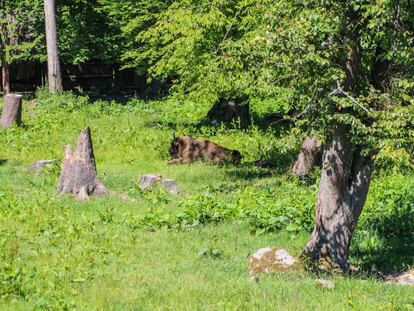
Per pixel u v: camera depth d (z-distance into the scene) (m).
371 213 19.23
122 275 12.91
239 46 13.83
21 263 13.43
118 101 47.28
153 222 17.41
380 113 12.82
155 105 42.97
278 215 18.48
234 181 24.42
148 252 14.82
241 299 11.46
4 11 47.59
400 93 13.20
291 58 13.08
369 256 16.31
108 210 18.52
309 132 13.69
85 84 51.75
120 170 25.89
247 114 37.00
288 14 13.44
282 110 39.94
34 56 46.97
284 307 11.10
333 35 13.46
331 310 11.06
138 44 45.03
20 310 10.80
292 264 13.56
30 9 48.34
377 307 11.38
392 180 22.70
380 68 13.95
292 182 23.84
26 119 35.22
